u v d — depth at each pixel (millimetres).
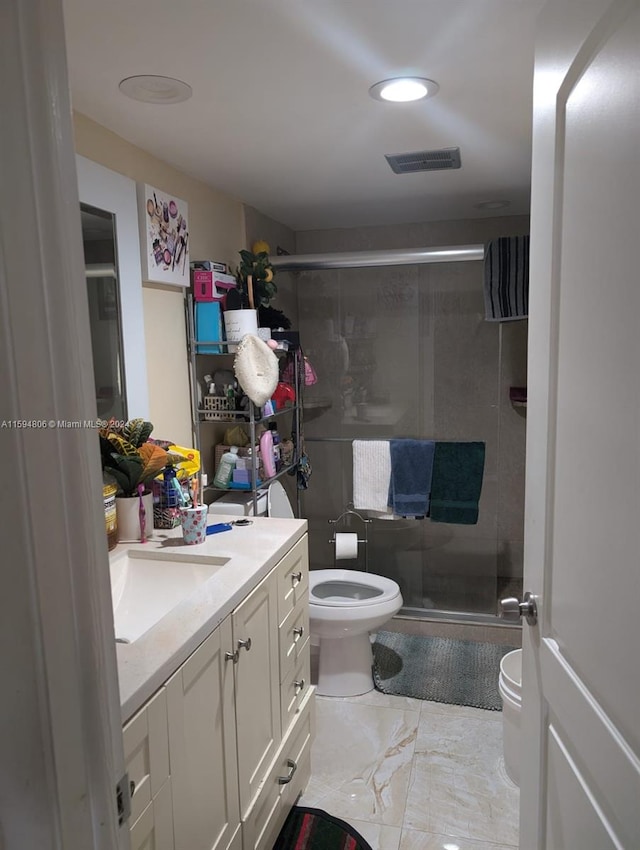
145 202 1939
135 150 1976
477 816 1864
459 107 1709
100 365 1773
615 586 792
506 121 1818
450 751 2170
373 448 3178
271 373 2256
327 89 1574
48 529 624
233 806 1451
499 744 2205
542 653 1131
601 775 857
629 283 732
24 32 565
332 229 3480
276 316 2627
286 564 1802
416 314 3158
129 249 1887
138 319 1940
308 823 1845
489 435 3135
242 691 1489
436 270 3105
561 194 980
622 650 775
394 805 1919
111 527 1688
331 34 1288
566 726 1005
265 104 1663
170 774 1152
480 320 3084
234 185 2490
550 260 1037
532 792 1221
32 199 584
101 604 689
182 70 1455
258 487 2361
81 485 651
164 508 1875
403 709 2432
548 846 1128
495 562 3201
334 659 2533
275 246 3223
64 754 656
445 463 3123
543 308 1082
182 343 2260
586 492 891
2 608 625
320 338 3291
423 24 1256
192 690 1237
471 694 2523
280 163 2195
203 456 2418
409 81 1527
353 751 2184
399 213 3102
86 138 1736
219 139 1935
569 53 919
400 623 3109
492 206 2971
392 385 3230
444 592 3271
